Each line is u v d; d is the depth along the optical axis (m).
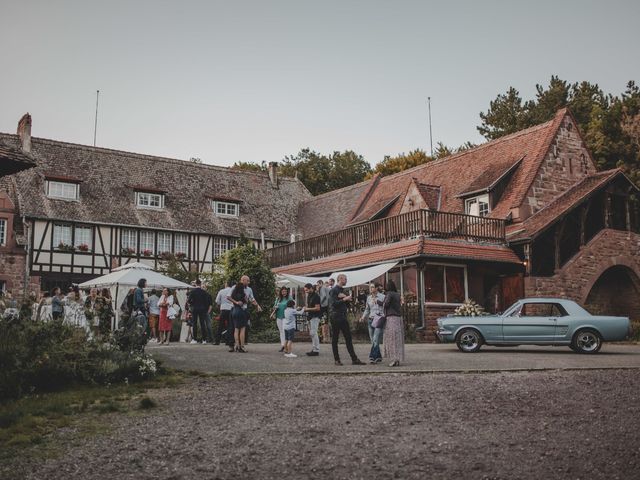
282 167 62.22
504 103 54.47
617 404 9.41
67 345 11.35
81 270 34.31
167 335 20.80
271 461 6.93
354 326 23.44
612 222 29.52
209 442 7.66
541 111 52.47
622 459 6.75
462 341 17.61
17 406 9.27
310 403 9.63
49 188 35.06
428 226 25.36
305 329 25.06
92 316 13.34
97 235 35.12
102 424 8.54
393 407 9.33
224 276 26.83
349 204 39.19
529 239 25.95
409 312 24.88
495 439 7.62
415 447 7.35
